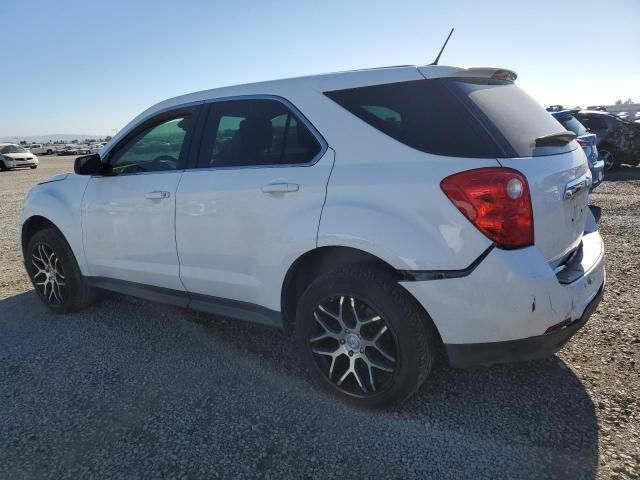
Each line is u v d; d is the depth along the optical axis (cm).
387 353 245
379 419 254
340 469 220
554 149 254
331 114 262
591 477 207
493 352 226
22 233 438
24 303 458
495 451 226
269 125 286
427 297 227
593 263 260
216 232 300
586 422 242
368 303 243
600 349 309
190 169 319
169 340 361
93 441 246
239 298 304
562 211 244
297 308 276
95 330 384
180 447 239
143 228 341
